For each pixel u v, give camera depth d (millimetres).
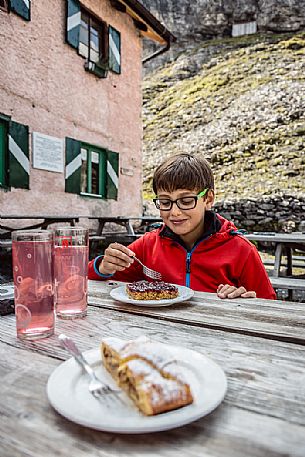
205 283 1674
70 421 506
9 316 1001
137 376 514
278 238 4441
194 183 1611
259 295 1672
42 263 822
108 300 1175
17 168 6188
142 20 8523
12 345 786
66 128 7305
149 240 1913
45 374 649
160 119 17781
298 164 12781
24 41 6309
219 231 1744
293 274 5828
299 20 20797
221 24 21844
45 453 444
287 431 484
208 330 896
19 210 6250
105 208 8523
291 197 10102
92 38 8031
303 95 15852
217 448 450
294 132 14391
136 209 9773
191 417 480
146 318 989
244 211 10320
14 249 820
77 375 600
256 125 15289
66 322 946
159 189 1672
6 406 545
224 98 17516
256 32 21656
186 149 15398
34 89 6539
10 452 446
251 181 12453
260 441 464
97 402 524
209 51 20812
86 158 8086
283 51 19219
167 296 1129
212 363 640
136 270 1780
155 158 15641
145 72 21359
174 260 1756
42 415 522
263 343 809
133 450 448
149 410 482
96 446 456
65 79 7250
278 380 631
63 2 7117
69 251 969
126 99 9273
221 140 15180
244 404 553
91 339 825
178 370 536
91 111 8023
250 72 18484
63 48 7176
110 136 8695
